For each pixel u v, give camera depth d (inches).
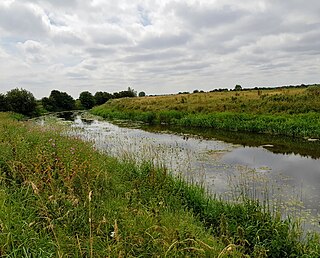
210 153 580.1
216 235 219.5
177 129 1042.7
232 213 246.4
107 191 235.0
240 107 1231.5
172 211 233.6
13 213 147.9
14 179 207.9
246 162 504.7
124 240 149.5
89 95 4005.9
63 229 157.1
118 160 396.5
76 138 480.7
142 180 303.0
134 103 2005.4
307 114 943.0
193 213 246.2
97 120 1585.9
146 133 924.6
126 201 222.4
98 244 144.3
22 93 2230.6
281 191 346.6
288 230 214.7
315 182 384.2
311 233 227.8
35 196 172.9
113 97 4244.6
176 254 143.9
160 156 511.5
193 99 1708.9
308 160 521.7
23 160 240.5
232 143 711.1
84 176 234.2
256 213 230.7
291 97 1190.3
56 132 502.9
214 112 1237.1
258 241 207.5
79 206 183.9
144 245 150.8
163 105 1686.8
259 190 349.7
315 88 1252.5
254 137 807.7
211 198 288.7
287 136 810.8
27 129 513.7
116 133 921.5
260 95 1376.7
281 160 522.9
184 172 422.6
